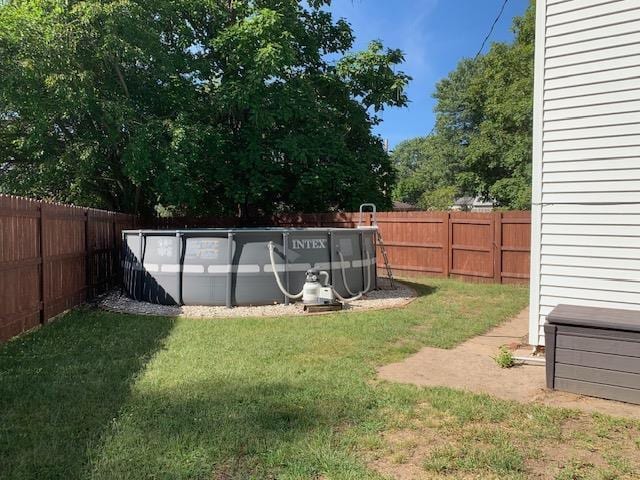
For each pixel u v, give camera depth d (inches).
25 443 110.4
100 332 224.7
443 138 1711.4
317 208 599.8
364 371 167.3
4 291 204.2
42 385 149.2
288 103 520.4
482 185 1023.0
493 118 975.6
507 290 367.9
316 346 201.0
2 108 434.3
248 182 545.3
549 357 151.8
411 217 466.6
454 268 441.1
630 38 168.9
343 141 576.1
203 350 193.6
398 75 624.7
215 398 139.3
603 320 143.5
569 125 182.5
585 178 179.6
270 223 581.6
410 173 2491.4
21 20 384.2
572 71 181.2
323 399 139.3
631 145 169.9
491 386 155.3
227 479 96.4
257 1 530.9
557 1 183.3
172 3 484.7
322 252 313.9
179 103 496.4
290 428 119.6
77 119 454.9
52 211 255.9
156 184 458.9
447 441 114.0
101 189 534.6
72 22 406.3
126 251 329.4
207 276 291.6
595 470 100.7
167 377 158.2
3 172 495.5
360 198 585.0
